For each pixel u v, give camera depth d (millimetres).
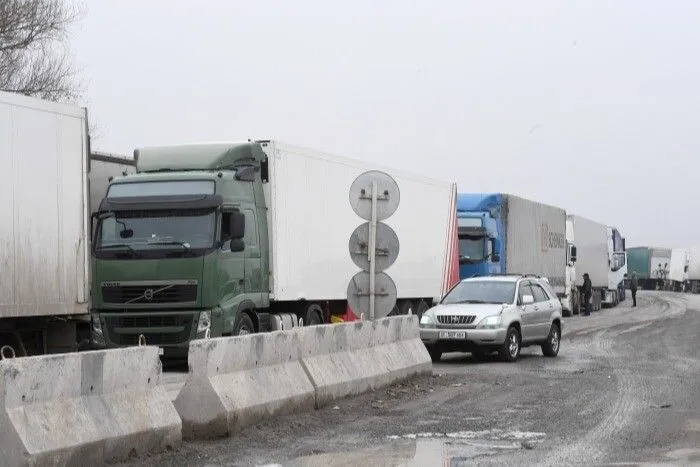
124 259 19094
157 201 19172
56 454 8867
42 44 39562
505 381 18328
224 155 20234
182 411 11406
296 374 13609
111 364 9992
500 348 23062
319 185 23203
